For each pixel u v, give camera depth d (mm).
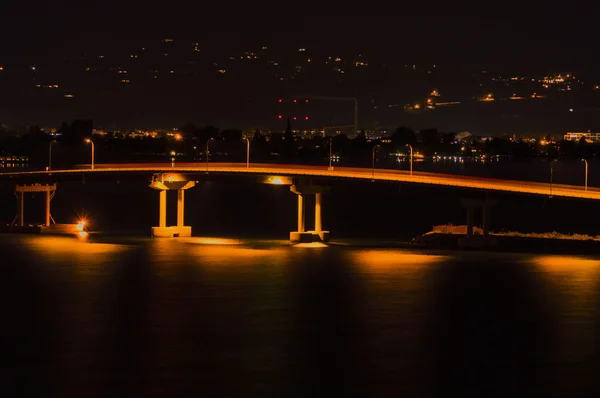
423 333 140375
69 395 109438
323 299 168625
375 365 122062
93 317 150875
